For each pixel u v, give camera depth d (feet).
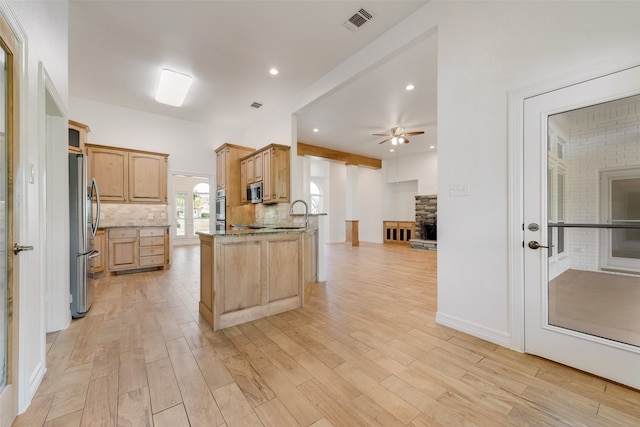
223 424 4.31
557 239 6.10
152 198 17.15
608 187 5.55
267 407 4.68
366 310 9.37
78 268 8.66
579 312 5.86
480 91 7.18
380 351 6.59
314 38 10.28
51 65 6.40
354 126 19.99
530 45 6.34
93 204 10.44
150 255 15.47
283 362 6.10
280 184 15.75
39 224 5.41
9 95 4.34
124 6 8.64
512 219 6.63
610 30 5.35
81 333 7.53
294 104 15.40
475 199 7.30
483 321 7.20
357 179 34.14
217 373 5.67
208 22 9.42
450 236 7.86
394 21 9.35
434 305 9.87
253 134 20.24
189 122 19.85
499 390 5.13
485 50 7.08
